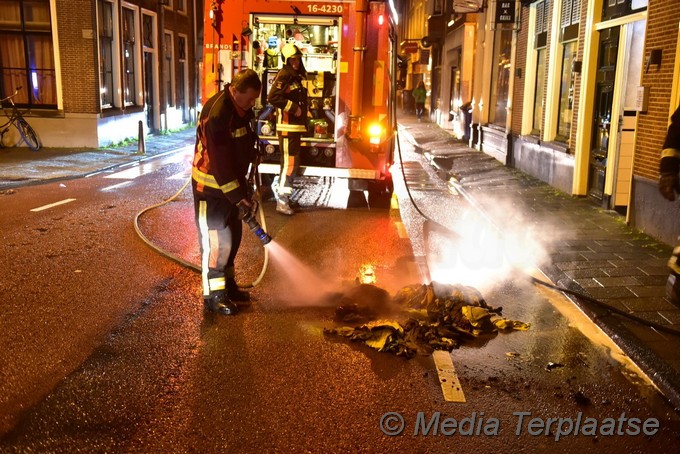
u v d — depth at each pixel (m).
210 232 5.43
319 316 5.52
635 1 9.26
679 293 5.15
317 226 9.11
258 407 3.96
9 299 5.74
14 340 4.85
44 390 4.08
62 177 13.35
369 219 9.70
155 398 4.02
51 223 8.86
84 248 7.53
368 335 4.99
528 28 14.38
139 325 5.21
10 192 11.48
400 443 3.62
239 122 5.33
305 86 10.07
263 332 5.14
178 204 10.48
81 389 4.11
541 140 13.31
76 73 18.31
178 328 5.18
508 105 16.02
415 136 24.77
